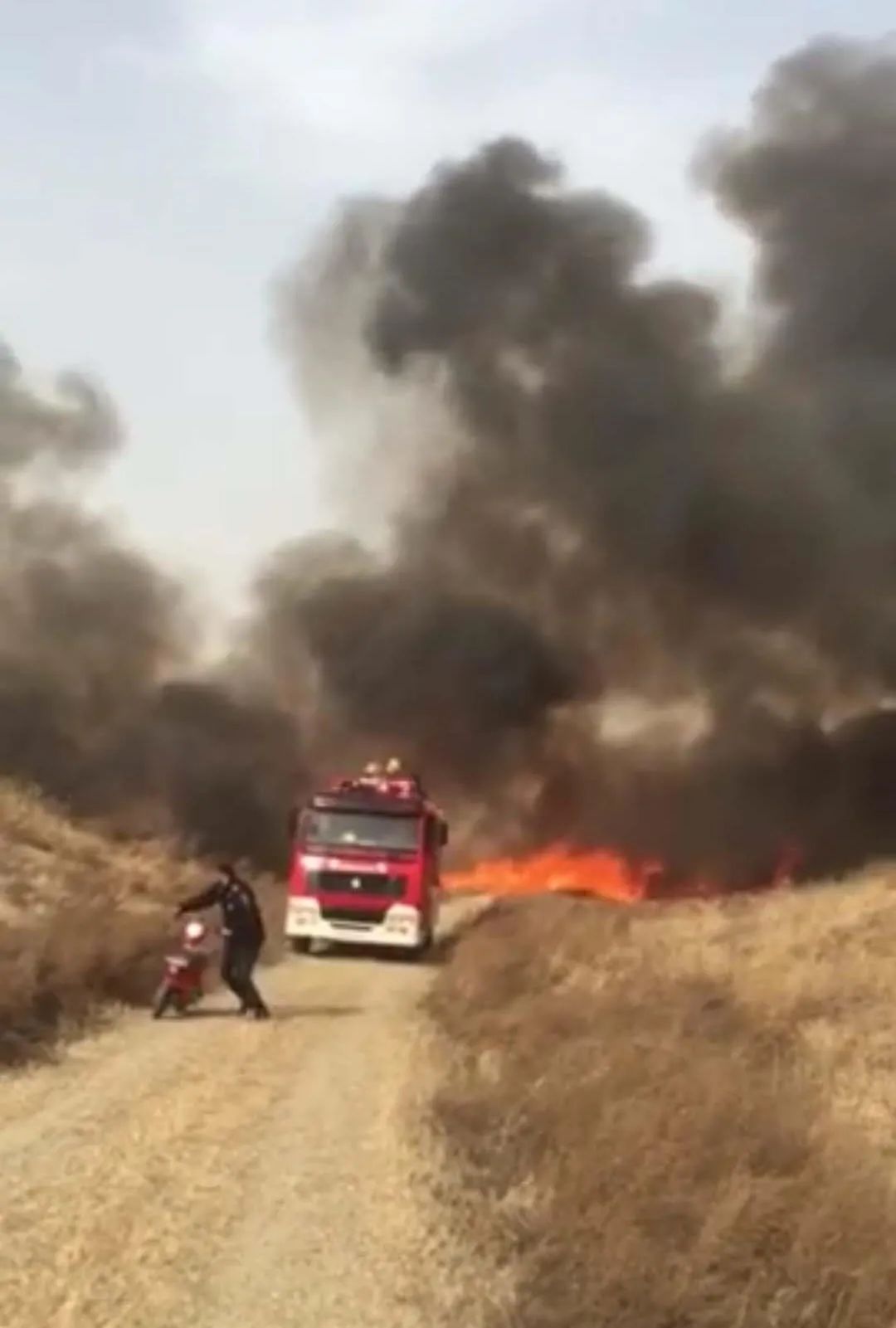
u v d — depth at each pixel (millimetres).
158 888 35188
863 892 31203
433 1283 8961
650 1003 17594
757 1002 17641
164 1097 14234
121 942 21953
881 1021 16656
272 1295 8688
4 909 26250
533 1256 9055
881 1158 10805
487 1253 9469
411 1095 14594
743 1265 8273
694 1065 13055
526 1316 8234
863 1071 14188
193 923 20359
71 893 29984
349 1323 8273
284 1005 21781
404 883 29797
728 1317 7848
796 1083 12977
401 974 27016
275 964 28047
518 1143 11766
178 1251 9414
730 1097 11297
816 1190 9102
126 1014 19984
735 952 23656
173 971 20000
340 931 29797
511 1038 16641
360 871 29875
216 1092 14625
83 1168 11352
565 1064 13922
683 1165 9891
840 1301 7914
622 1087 12461
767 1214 8648
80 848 37469
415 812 30344
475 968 22766
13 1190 10602
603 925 27734
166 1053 16781
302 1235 9891
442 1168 11609
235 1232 9898
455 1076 14914
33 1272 8812
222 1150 12156
